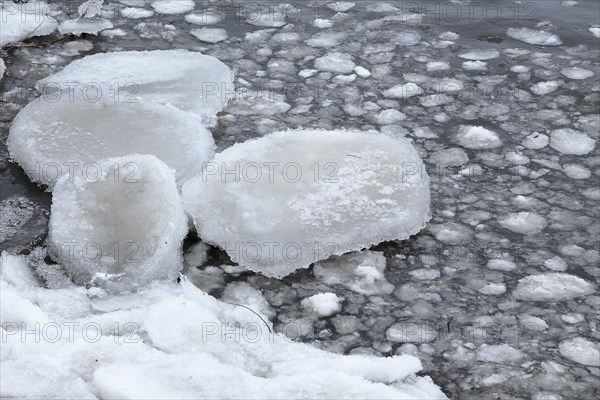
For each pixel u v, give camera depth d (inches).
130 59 162.1
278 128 143.3
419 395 90.1
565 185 132.0
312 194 117.6
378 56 169.9
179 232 111.9
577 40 179.9
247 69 163.5
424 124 147.0
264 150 126.1
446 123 147.7
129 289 104.7
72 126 133.1
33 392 82.9
